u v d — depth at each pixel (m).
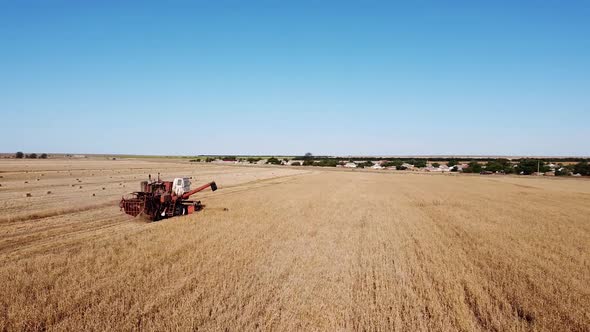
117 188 35.47
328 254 13.44
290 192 38.94
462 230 19.12
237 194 35.69
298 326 7.59
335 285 10.08
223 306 8.34
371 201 32.47
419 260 12.96
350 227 19.33
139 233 16.16
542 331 7.67
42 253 12.75
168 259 12.02
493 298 9.42
